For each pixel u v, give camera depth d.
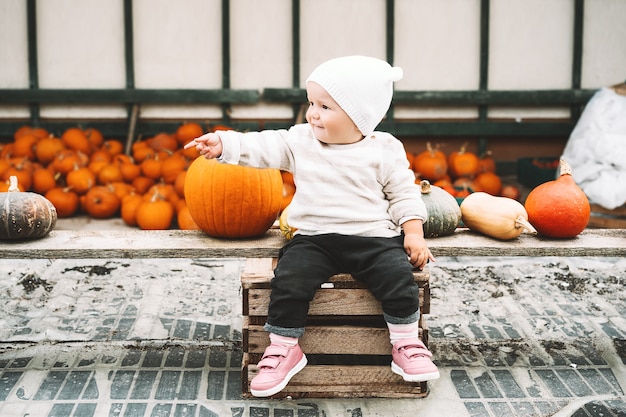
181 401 2.61
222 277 4.04
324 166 2.57
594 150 5.24
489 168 6.39
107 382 2.75
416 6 6.68
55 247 2.75
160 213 4.98
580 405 2.62
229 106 6.78
